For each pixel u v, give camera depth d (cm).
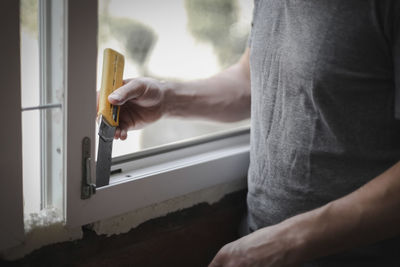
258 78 84
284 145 80
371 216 65
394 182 65
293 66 75
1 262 73
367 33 68
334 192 77
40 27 69
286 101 78
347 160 75
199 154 99
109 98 76
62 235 78
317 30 71
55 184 76
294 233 68
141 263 87
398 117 68
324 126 75
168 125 108
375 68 69
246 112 106
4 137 64
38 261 76
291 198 81
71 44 66
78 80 69
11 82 63
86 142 73
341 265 81
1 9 59
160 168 89
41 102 73
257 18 84
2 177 65
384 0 65
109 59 77
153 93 88
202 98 98
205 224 96
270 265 69
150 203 86
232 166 100
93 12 67
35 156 75
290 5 75
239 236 100
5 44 61
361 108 72
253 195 89
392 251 80
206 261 99
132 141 98
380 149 73
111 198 79
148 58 95
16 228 69
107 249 83
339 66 70
